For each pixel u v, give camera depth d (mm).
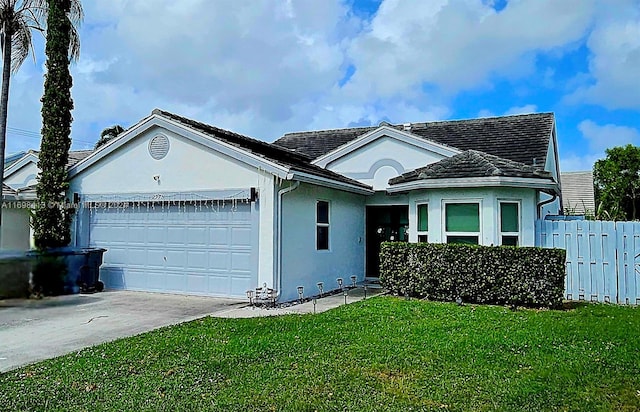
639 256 11438
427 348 6797
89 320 9062
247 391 5184
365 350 6688
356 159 16594
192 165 12062
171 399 4965
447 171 11953
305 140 20953
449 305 10469
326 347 6875
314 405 4812
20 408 4742
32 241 13453
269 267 11016
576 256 11984
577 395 5105
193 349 6785
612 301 11609
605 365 6074
